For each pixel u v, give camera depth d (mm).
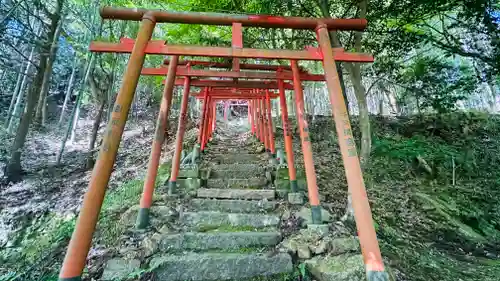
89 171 6613
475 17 4316
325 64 2787
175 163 4773
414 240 3768
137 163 6727
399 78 5801
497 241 3967
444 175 5641
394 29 5090
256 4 4668
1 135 8812
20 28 7148
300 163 6086
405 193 5070
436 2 4051
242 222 3775
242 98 9031
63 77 12945
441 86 5195
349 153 2414
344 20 2990
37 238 3818
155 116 12031
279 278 2836
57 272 3029
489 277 2918
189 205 4195
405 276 2873
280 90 5406
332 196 4676
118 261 2887
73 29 9844
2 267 3258
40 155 7945
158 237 3209
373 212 4395
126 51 2785
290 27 3000
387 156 6238
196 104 13984
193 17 2807
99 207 2061
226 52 2727
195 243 3225
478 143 6758
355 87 4141
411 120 9211
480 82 4645
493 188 5168
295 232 3539
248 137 10586
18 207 4742
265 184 5184
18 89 10766
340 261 2836
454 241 3863
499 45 3857
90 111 13930
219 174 5586
